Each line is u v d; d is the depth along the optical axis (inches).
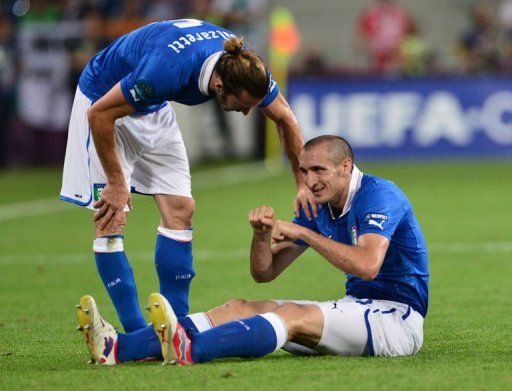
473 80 2603.3
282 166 2623.0
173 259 839.1
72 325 936.9
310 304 725.9
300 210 768.9
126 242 1519.4
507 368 693.9
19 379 685.3
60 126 2672.2
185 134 2642.7
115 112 748.0
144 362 719.1
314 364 705.6
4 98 2655.0
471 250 1391.5
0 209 1982.0
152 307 677.3
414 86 2610.7
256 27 2893.7
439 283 1147.3
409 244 736.3
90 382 663.1
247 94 721.0
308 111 2632.9
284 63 2630.4
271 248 772.6
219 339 698.2
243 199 2011.6
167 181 844.6
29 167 2696.9
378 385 643.5
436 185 2176.4
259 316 709.9
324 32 3230.8
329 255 700.0
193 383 651.5
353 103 2623.0
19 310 1023.6
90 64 828.0
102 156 762.2
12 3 2731.3
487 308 987.9
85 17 2748.5
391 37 2913.4
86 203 832.3
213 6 2883.9
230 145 2760.8
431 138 2613.2
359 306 727.7
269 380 658.2
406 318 735.1
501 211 1781.5
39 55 2662.4
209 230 1622.8
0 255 1421.0
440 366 698.8
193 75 743.1
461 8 3206.2
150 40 769.6
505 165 2522.1
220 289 1138.0
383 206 716.0
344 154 722.2
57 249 1470.2
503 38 2928.2
